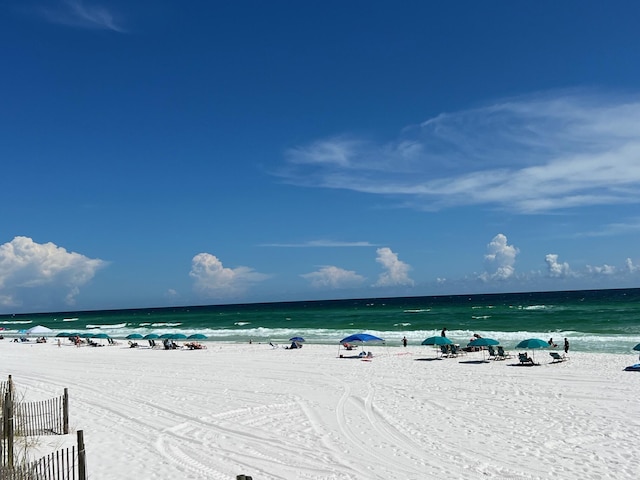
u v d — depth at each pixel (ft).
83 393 71.67
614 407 58.03
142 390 73.67
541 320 202.28
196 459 42.34
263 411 59.21
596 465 39.75
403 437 48.21
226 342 163.84
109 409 60.85
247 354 123.03
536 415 55.57
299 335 182.91
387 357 108.58
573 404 60.08
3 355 134.92
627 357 98.02
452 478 37.70
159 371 94.84
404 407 60.49
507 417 55.01
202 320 310.65
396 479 37.65
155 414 58.03
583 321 191.52
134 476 38.27
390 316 274.57
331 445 45.83
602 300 379.35
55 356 128.57
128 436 49.03
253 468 40.14
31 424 52.60
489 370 86.69
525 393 66.85
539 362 95.76
